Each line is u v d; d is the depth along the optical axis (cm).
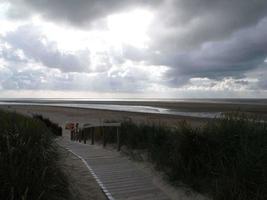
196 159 592
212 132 614
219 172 530
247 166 461
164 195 551
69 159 830
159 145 809
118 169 742
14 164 407
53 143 812
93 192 566
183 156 616
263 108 5791
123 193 560
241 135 559
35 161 457
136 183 623
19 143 477
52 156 616
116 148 1060
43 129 774
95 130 1484
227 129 592
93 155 936
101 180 642
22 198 338
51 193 434
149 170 714
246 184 449
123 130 1089
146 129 986
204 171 571
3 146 465
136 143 959
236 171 471
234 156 535
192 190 554
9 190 362
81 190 562
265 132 562
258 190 423
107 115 4125
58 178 500
